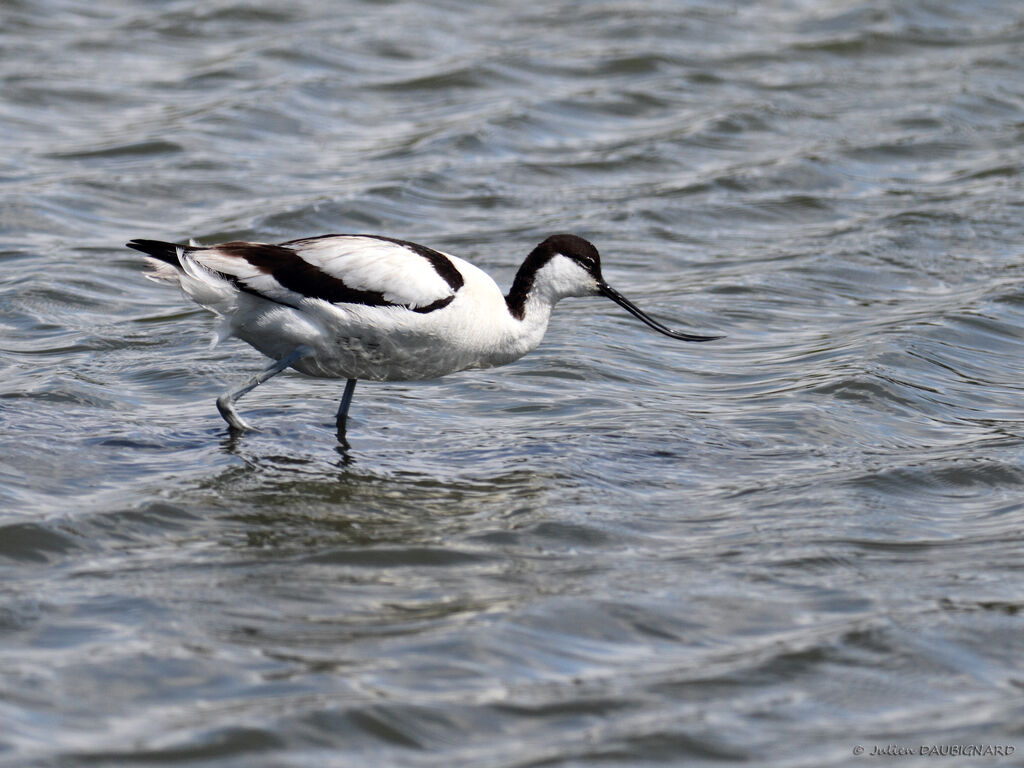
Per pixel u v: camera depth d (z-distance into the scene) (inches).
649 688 332.2
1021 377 580.7
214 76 999.0
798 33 1152.8
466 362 503.2
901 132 941.8
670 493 456.4
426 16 1164.5
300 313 478.6
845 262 729.0
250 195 807.7
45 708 314.2
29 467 454.9
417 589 381.1
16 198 771.4
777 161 882.8
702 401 548.1
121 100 953.5
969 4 1228.5
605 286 521.7
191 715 313.7
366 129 928.9
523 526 425.4
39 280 661.3
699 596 379.6
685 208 813.2
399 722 313.4
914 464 476.7
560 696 327.3
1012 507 445.7
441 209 804.6
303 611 365.7
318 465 473.7
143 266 698.8
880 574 395.2
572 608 370.0
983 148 922.7
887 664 345.7
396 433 509.0
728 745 309.7
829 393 546.6
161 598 369.7
